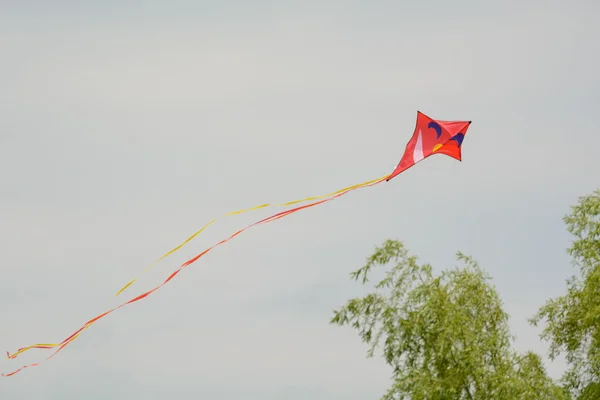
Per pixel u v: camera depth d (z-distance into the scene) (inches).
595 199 5251.0
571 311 5241.1
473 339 4650.6
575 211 5300.2
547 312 5290.4
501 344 4749.0
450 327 4643.2
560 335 5260.8
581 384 5152.6
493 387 4576.8
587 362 5152.6
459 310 4734.3
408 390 4650.6
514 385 4557.1
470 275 4904.0
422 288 4781.0
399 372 4758.9
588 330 5182.1
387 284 4835.1
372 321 4810.5
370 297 4830.2
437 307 4717.0
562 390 4825.3
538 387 4699.8
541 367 4886.8
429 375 4665.4
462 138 5093.5
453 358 4623.5
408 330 4731.8
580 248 5216.5
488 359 4739.2
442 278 4857.3
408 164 5201.8
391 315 4761.3
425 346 4746.6
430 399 4581.7
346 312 4857.3
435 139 5137.8
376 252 4891.7
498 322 4840.1
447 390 4589.1
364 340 4810.5
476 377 4643.2
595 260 5162.4
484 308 4847.4
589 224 5221.5
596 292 5142.7
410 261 4847.4
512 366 4726.9
